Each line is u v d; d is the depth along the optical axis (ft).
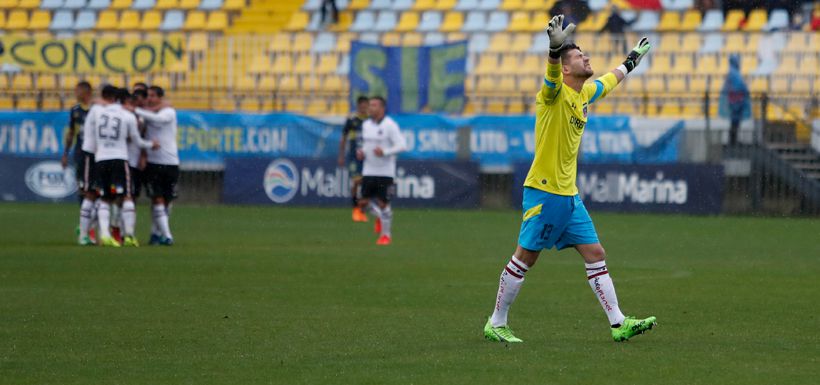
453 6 360.07
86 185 190.90
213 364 85.97
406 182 297.53
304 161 300.81
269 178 302.86
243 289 134.72
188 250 184.34
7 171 307.58
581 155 288.92
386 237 201.05
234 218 260.62
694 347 94.32
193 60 327.47
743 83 301.02
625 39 323.37
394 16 361.30
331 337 99.50
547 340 98.17
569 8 352.28
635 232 230.07
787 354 91.09
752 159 283.38
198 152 305.12
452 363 86.33
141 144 188.44
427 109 304.30
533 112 310.65
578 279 147.84
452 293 132.16
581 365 85.40
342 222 252.01
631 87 321.32
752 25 343.46
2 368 84.23
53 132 305.53
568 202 94.43
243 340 97.55
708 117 283.79
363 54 306.76
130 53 323.57
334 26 362.53
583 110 95.04
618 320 96.32
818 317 113.70
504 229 234.58
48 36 324.80
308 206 300.81
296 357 89.15
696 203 282.77
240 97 321.32
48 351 91.71
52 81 331.57
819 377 81.05
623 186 286.25
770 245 203.00
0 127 307.78
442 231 229.45
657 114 309.22
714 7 346.74
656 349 93.15
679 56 325.01
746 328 106.01
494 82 328.90
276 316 112.47
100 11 378.73
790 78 315.37
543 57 332.19
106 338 98.32
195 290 133.39
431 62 303.48
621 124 286.66
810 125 284.00
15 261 163.63
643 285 142.10
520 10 355.15
